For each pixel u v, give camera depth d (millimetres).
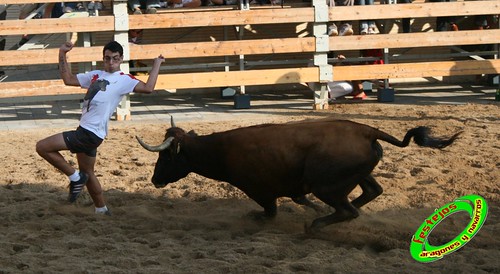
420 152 22531
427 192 18484
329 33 30984
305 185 15188
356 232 15469
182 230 15961
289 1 34250
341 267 13109
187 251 14234
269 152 15141
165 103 32688
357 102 31844
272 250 14141
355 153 14719
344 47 30172
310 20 29828
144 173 20797
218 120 28359
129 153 23141
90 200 18250
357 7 30078
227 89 33312
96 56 28641
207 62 35219
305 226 15344
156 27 28844
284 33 35156
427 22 36031
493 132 25172
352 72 30547
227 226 16234
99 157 22578
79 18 28375
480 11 30547
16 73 41531
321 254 13875
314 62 30156
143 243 14984
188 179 20000
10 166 21750
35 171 21156
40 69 42781
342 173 14742
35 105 32625
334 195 14883
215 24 29250
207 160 15734
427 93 33906
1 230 15852
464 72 31359
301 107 30922
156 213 17375
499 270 13055
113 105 16094
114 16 28500
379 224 16047
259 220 16359
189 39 34688
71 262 13523
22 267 13445
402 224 16172
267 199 15844
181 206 17875
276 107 31109
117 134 26047
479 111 29125
